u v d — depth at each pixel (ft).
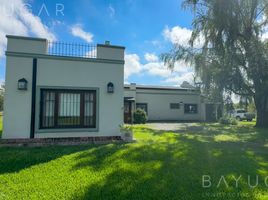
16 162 19.08
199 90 57.31
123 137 29.63
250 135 40.19
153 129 48.37
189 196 13.05
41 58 28.91
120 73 32.17
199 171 17.56
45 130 28.78
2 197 12.39
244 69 49.70
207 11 51.62
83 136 30.32
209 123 69.62
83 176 15.93
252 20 51.49
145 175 16.33
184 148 25.81
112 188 13.85
